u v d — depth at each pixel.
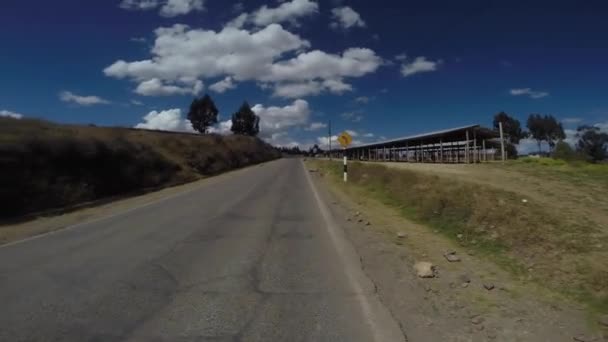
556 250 6.79
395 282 6.01
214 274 6.36
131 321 4.54
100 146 21.14
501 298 5.23
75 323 4.48
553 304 4.96
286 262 7.10
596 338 4.06
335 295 5.44
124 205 15.70
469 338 4.17
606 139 36.25
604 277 5.44
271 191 20.73
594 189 12.34
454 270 6.54
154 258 7.34
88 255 7.61
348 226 10.69
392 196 16.02
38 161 16.42
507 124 64.56
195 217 12.23
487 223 8.94
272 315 4.74
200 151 43.88
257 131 117.62
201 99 87.69
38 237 9.57
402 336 4.22
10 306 5.00
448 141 46.47
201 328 4.37
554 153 31.39
